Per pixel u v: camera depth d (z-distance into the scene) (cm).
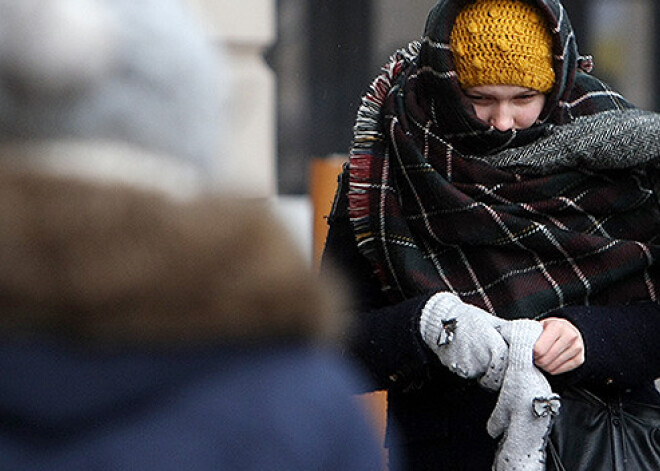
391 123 959
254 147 1617
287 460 366
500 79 908
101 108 368
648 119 920
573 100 965
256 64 1630
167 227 356
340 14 2467
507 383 830
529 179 933
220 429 362
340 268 977
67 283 346
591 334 859
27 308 350
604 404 863
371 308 970
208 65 391
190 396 364
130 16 374
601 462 842
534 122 937
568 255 919
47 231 346
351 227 979
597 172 936
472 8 919
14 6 362
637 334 880
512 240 919
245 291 364
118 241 350
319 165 1512
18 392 349
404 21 2503
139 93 372
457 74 927
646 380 882
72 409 352
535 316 916
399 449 926
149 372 360
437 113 952
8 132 366
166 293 354
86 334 354
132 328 354
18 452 350
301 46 2448
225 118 403
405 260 937
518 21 905
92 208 350
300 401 374
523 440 827
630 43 2808
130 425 358
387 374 886
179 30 383
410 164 941
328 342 396
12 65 360
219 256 361
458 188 938
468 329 848
